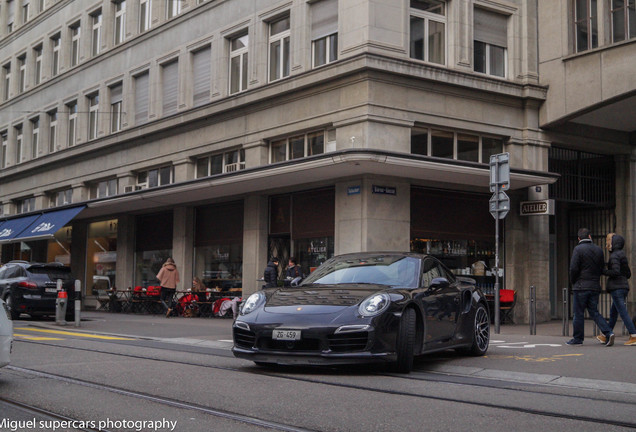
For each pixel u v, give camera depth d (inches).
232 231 887.1
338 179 734.5
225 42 912.3
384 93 709.3
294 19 797.9
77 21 1250.0
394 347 318.0
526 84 798.5
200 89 955.3
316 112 754.8
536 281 803.4
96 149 1128.2
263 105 822.5
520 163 801.6
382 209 713.0
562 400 266.8
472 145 779.4
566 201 834.2
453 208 773.3
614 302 450.6
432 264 385.1
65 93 1264.8
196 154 928.9
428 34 761.6
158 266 1015.6
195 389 283.0
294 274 731.4
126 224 1063.6
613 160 875.4
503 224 804.6
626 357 378.6
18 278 794.2
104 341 502.3
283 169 708.7
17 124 1434.5
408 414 236.4
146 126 1010.1
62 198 1268.5
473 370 341.7
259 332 319.3
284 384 295.9
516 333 617.9
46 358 389.1
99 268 1132.5
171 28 1004.6
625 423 225.8
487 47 802.2
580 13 792.3
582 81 773.3
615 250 447.8
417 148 737.0
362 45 706.2
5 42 1509.6
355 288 344.8
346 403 254.5
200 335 550.0
